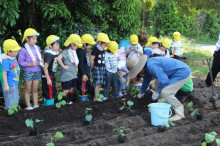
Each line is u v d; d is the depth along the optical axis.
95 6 7.33
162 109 4.06
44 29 7.34
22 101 6.00
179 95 4.98
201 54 13.09
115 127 4.16
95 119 4.62
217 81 7.84
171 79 4.37
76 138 3.79
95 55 5.47
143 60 4.37
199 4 11.84
